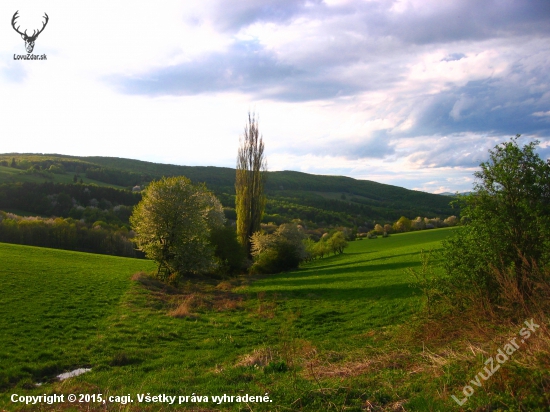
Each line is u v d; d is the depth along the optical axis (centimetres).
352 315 2145
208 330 1880
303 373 972
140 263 5078
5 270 3203
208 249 3747
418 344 1173
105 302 2442
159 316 2161
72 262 4397
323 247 7950
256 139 5791
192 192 3797
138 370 1255
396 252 6191
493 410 602
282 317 2188
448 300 1249
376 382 805
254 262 5703
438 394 679
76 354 1409
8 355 1343
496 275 1027
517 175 1282
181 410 771
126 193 10338
